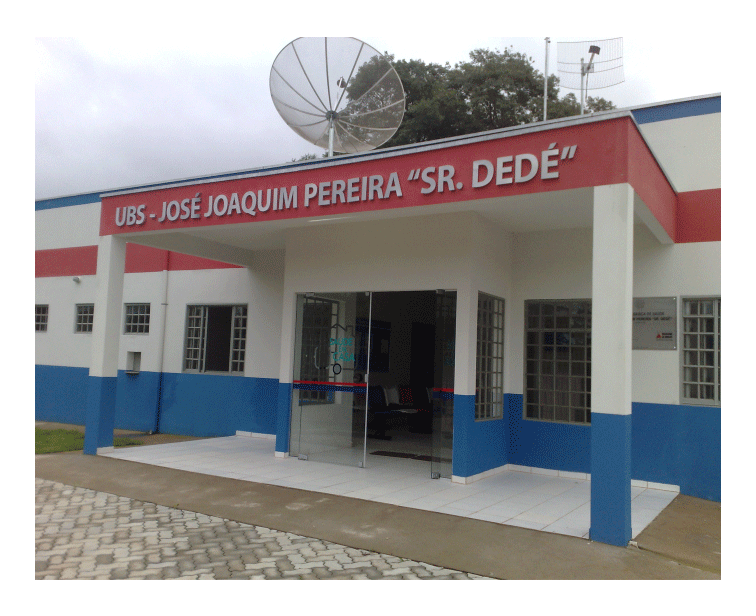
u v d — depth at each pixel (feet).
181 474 25.08
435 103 64.28
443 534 17.71
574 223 26.32
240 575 14.39
